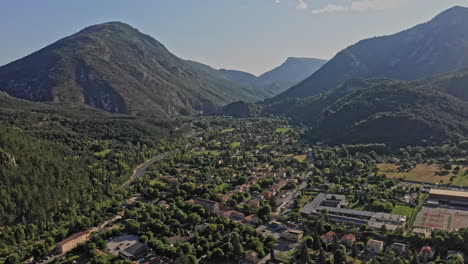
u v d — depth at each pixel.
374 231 184.00
